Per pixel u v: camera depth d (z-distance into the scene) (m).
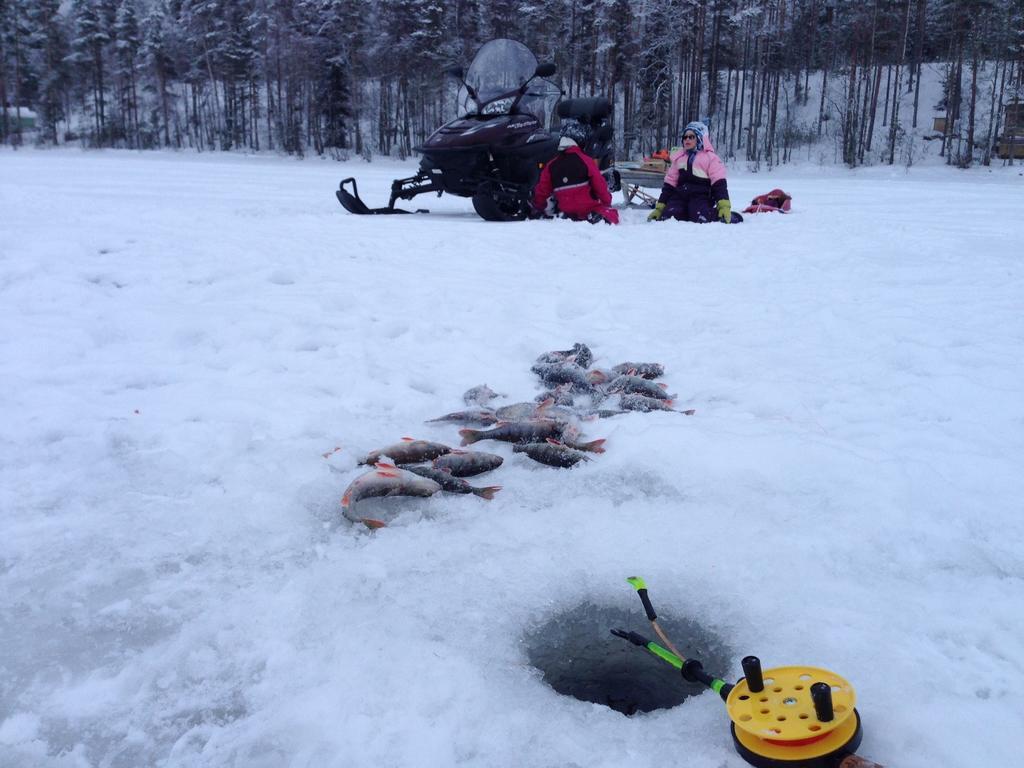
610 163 12.93
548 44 52.41
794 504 2.62
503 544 2.40
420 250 8.11
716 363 4.30
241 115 63.50
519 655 1.89
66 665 1.87
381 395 3.87
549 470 2.99
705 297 5.95
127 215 10.12
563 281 6.54
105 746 1.61
